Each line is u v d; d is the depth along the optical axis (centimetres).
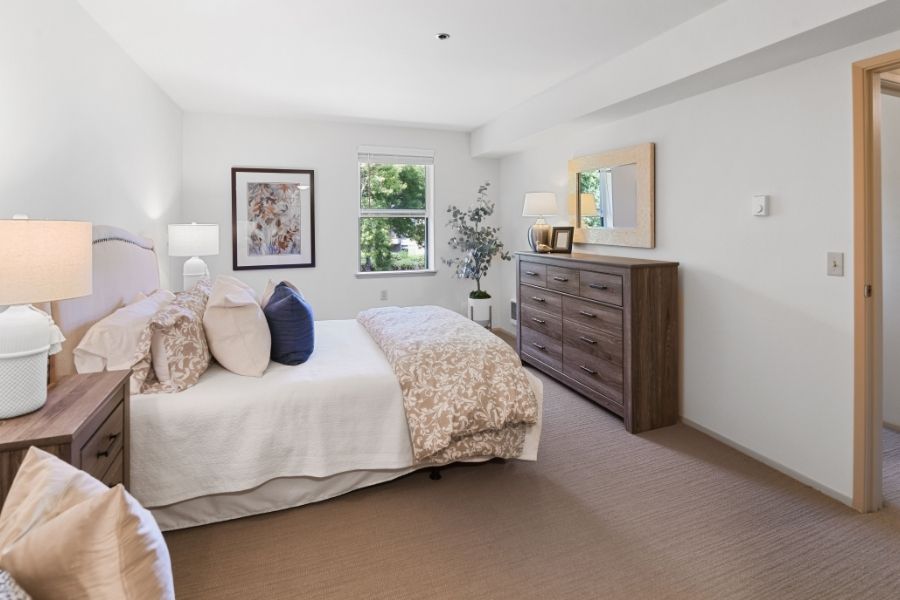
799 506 229
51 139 223
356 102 439
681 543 202
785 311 259
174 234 369
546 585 178
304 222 512
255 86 390
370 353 270
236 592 175
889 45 212
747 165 278
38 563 68
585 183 423
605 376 337
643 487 247
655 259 350
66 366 197
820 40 220
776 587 176
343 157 521
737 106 283
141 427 196
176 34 289
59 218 230
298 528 212
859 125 220
